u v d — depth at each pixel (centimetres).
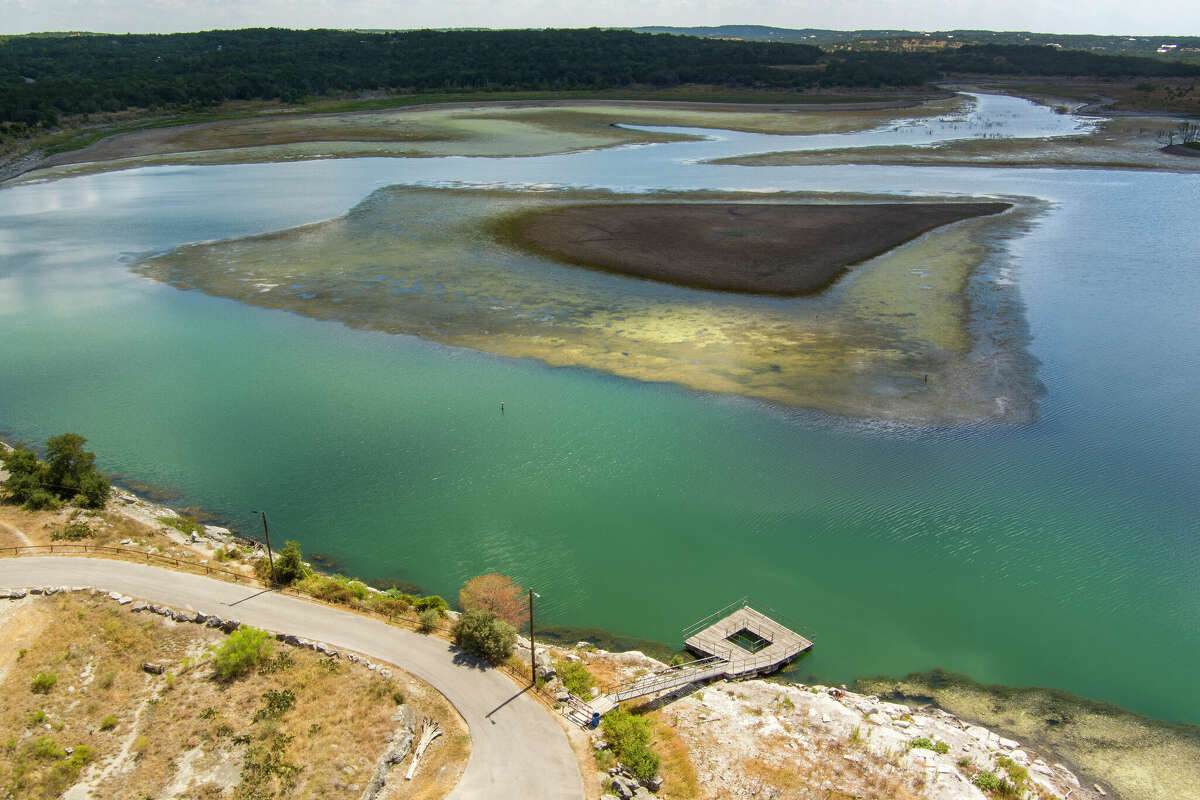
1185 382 5569
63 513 4200
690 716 3083
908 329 6344
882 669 3328
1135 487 4419
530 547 4028
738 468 4597
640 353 6019
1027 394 5372
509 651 3294
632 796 2686
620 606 3675
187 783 2681
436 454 4803
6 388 5691
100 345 6388
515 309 6925
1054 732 3022
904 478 4497
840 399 5294
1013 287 7250
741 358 5888
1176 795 2756
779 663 3328
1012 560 3884
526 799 2655
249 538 4147
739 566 3881
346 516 4291
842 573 3828
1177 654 3356
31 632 3331
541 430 5019
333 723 2944
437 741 2895
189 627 3419
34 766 2698
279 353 6191
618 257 8194
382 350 6203
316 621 3469
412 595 3719
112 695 3053
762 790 2745
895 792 2712
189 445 4956
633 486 4469
